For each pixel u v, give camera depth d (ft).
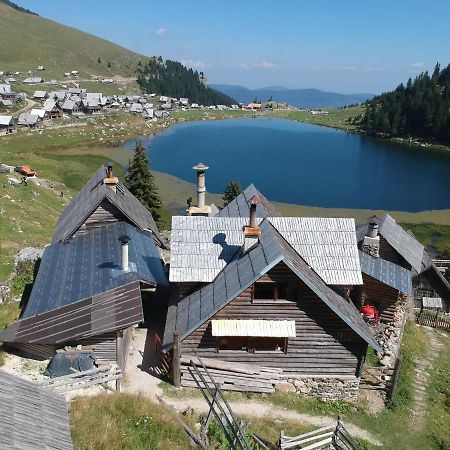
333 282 86.07
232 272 82.53
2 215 171.73
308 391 83.61
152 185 218.38
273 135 610.65
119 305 83.35
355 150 517.96
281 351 82.43
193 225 91.04
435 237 247.29
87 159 382.42
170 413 71.46
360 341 81.41
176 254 87.66
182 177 355.77
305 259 87.66
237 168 398.21
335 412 82.23
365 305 113.29
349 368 83.35
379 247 124.77
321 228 91.35
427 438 80.33
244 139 567.59
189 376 81.20
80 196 144.77
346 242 89.97
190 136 578.66
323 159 457.68
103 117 603.67
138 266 98.02
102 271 95.96
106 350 81.20
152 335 95.91
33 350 83.51
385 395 88.58
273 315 79.71
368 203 307.17
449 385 99.19
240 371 81.71
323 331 80.94
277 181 358.64
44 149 437.58
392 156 487.61
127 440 62.08
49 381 73.61
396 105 650.43
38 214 188.65
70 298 88.43
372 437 77.71
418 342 118.21
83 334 76.89
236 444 67.21
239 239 90.48
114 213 121.90
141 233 121.39
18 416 49.93
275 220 92.43
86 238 116.88
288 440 67.31
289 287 78.28
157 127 628.28
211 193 317.63
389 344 105.09
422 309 140.05
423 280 145.59
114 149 465.06
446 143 574.15
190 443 65.87
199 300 84.02
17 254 128.77
